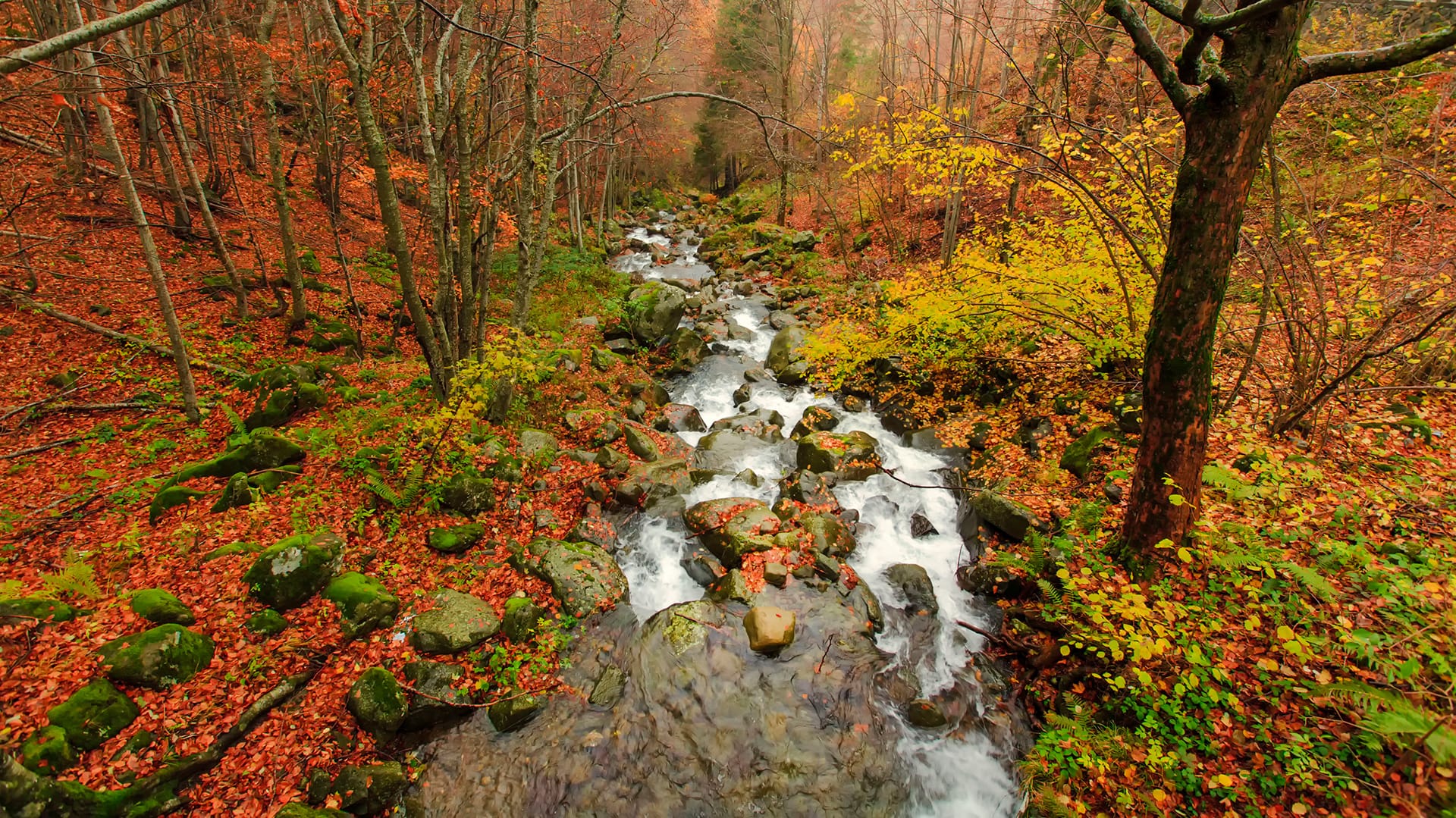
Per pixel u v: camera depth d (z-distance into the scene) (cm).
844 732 556
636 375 1255
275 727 500
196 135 1562
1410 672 342
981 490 802
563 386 1109
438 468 784
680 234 2930
